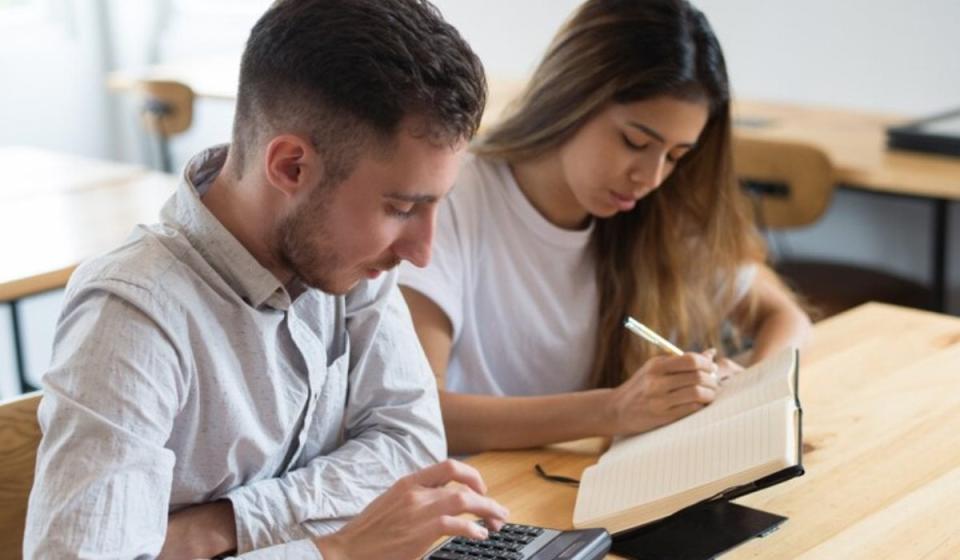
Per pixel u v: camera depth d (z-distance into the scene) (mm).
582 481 1359
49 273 2189
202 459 1164
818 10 3416
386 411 1362
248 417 1176
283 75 1055
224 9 5180
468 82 1061
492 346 1789
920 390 1613
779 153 2865
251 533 1169
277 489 1206
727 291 1891
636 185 1649
